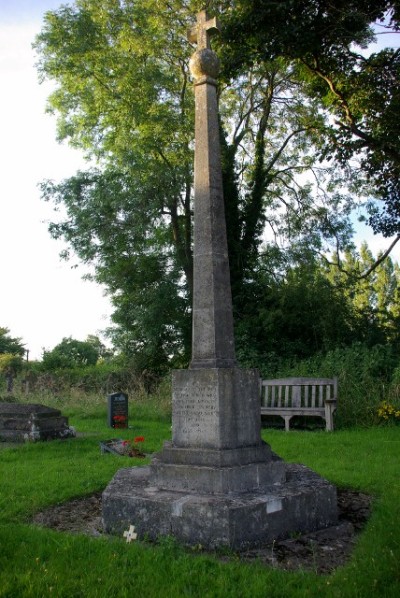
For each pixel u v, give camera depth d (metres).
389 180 17.86
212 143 6.42
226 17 16.08
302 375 16.50
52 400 18.28
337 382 13.56
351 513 5.95
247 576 4.05
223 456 5.45
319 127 20.30
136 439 9.83
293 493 5.33
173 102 23.16
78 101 23.86
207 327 5.94
